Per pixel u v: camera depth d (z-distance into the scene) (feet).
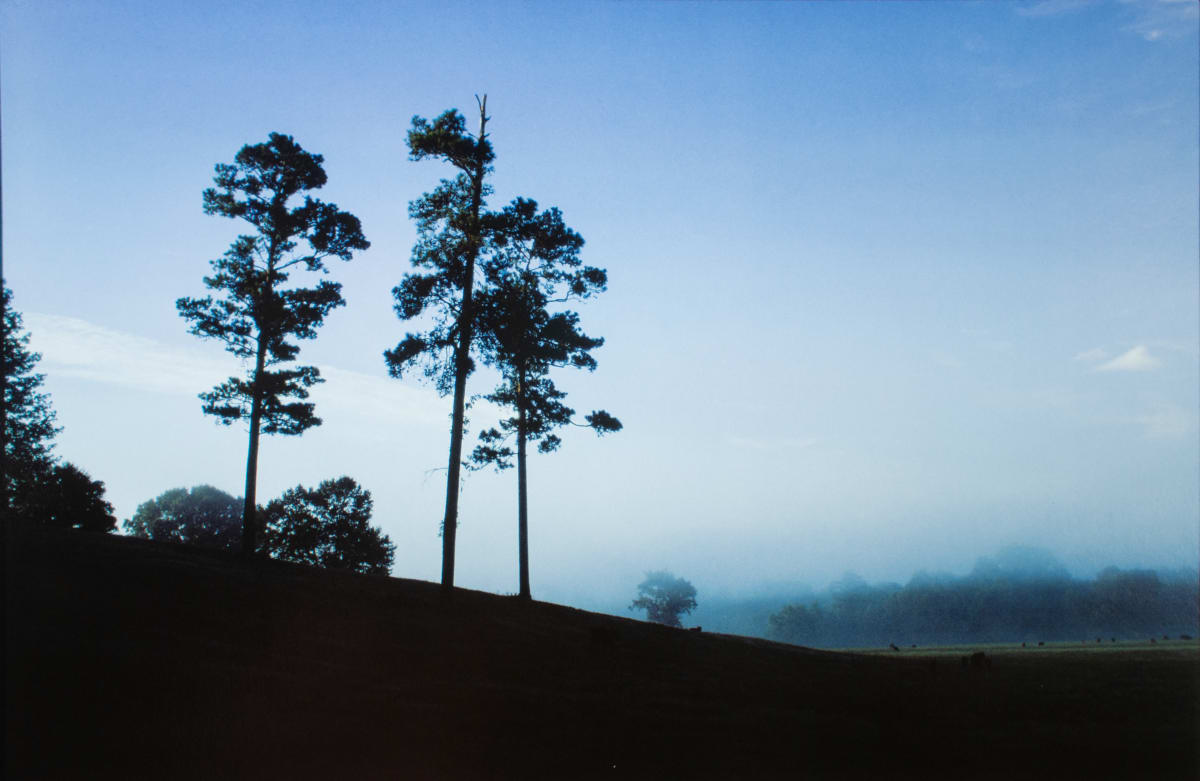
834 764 47.14
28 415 163.02
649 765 45.88
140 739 43.45
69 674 50.55
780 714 60.03
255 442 109.50
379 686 58.80
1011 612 644.27
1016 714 62.95
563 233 108.58
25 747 39.81
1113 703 67.87
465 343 101.86
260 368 111.04
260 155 114.93
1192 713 63.05
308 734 47.24
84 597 70.28
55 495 179.42
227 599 79.97
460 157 106.01
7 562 75.77
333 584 100.22
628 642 93.86
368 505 245.65
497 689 61.62
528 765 44.98
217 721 47.60
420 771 42.88
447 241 103.91
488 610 102.12
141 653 57.31
